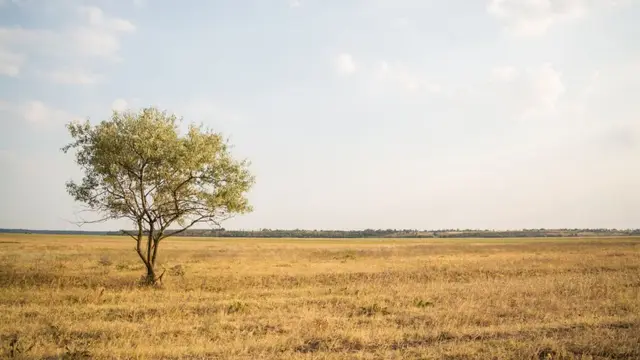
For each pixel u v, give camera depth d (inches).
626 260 1429.6
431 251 2284.7
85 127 876.6
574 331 472.1
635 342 419.5
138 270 1151.0
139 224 879.7
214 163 914.1
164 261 1497.3
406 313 581.0
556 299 663.1
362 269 1214.9
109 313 566.9
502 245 3063.5
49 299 657.6
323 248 2640.3
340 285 886.4
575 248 2418.8
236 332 467.5
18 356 370.9
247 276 1015.6
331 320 526.0
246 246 2930.6
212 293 747.4
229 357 379.2
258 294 748.6
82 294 701.3
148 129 871.1
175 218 905.5
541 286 803.4
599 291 753.0
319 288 828.0
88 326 485.7
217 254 1923.0
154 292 746.8
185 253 1964.8
